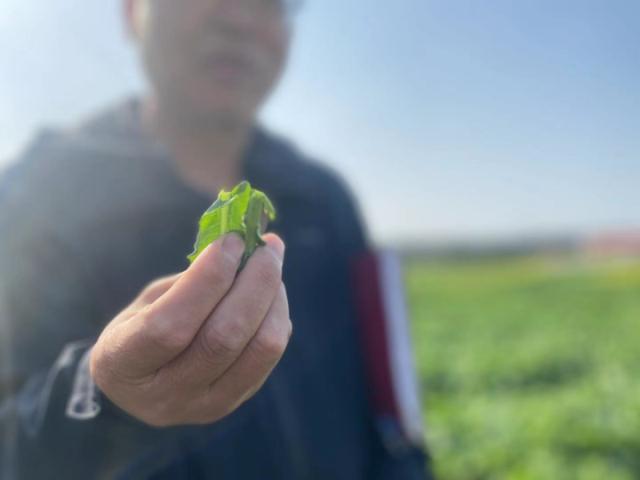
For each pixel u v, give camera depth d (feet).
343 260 2.09
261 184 1.96
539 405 5.80
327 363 1.89
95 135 1.64
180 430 1.21
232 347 0.80
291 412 1.69
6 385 1.37
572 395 6.16
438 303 16.38
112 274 1.54
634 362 7.77
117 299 1.54
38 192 1.52
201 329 0.80
